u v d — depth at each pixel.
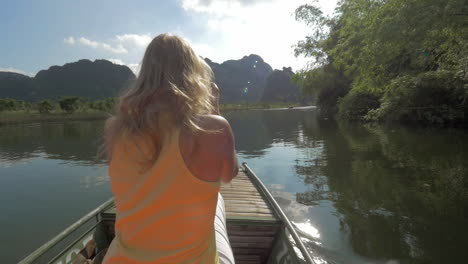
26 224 6.84
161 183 0.94
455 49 11.12
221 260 1.67
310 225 5.87
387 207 6.70
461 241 5.12
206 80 1.12
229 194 4.93
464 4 8.30
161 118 0.94
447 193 7.39
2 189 9.68
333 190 8.02
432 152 12.02
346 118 29.45
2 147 19.48
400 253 4.82
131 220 0.99
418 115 19.92
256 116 55.56
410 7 9.05
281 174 10.00
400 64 13.56
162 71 1.00
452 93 17.42
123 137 0.97
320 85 32.78
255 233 3.44
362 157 12.09
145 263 0.97
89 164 13.38
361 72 11.98
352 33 12.91
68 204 8.12
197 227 1.00
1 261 5.33
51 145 20.11
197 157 0.95
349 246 5.06
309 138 19.33
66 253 2.59
